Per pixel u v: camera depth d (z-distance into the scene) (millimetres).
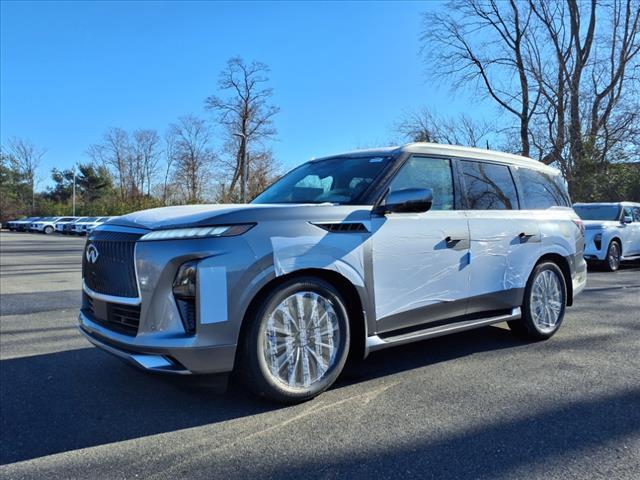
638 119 22547
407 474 2588
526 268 4918
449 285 4207
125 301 3225
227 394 3707
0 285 9883
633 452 2793
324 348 3531
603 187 21859
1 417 3387
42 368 4430
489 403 3510
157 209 3645
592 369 4250
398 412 3363
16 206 73062
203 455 2814
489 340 5238
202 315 3029
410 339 3951
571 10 25172
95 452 2877
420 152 4270
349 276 3547
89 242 3701
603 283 9781
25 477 2605
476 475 2570
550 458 2732
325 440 2969
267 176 49812
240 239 3156
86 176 88500
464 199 4469
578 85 25250
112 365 4504
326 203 3768
